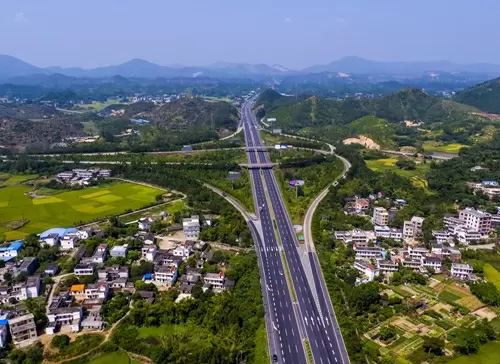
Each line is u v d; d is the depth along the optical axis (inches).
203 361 7746.1
